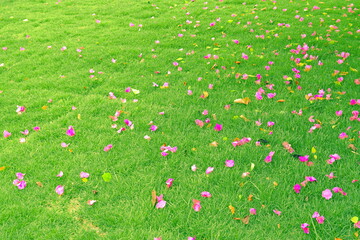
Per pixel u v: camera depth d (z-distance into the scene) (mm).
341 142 3531
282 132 3797
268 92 4766
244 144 3609
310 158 3387
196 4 9977
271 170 3236
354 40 6648
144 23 8422
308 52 6094
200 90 4906
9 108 4656
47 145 3771
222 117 4152
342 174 3127
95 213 2859
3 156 3605
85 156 3555
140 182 3164
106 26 8469
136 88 5102
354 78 4973
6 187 3172
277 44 6648
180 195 2982
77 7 10227
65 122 4211
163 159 3467
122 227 2713
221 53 6344
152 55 6371
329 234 2559
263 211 2801
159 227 2674
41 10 10055
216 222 2697
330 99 4438
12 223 2781
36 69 6000
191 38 7250
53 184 3188
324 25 7660
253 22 8070
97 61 6238
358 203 2779
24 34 7922
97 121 4207
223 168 3293
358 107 4184
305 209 2783
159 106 4512
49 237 2643
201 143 3686
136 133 3900
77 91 5117
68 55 6512
